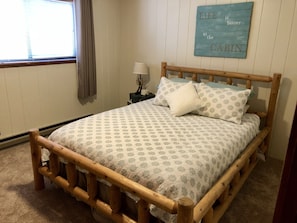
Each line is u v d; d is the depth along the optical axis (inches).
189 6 127.1
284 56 106.6
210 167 67.0
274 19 105.6
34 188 89.3
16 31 116.6
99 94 160.4
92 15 139.9
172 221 54.2
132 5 149.7
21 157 110.7
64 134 80.7
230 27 116.3
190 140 79.0
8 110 117.2
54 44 134.0
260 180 98.7
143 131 84.9
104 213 67.7
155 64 148.9
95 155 70.0
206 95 108.3
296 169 19.6
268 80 108.2
